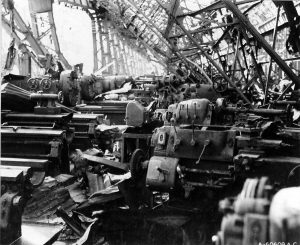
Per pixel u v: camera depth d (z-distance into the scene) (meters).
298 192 0.93
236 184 4.70
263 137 4.77
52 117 6.61
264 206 0.99
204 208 4.80
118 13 24.83
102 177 6.53
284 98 9.32
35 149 6.04
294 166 4.15
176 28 19.86
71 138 7.04
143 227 4.78
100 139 8.42
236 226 1.01
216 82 10.34
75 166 6.69
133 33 23.39
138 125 6.59
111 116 13.41
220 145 4.73
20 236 3.53
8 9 12.11
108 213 4.90
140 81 16.22
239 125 4.93
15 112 7.09
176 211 4.86
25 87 8.92
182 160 5.04
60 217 5.04
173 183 4.90
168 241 4.60
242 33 9.21
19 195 3.38
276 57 6.80
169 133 5.14
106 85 16.11
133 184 5.27
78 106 12.34
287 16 6.70
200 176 4.92
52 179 6.35
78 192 6.35
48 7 20.98
